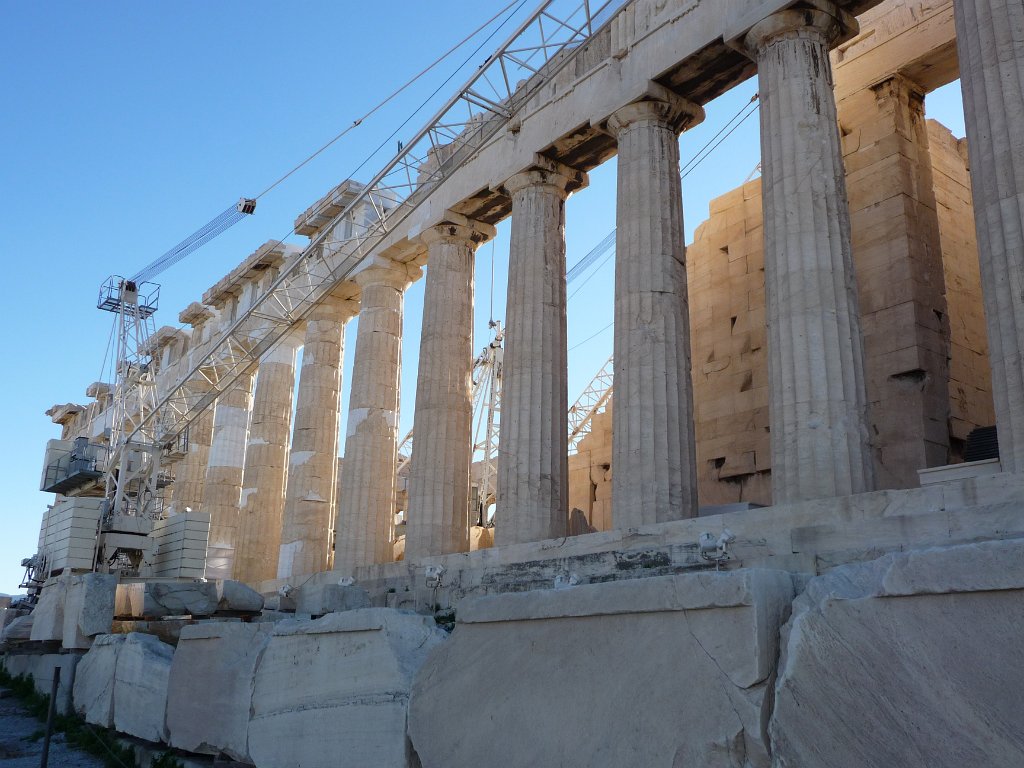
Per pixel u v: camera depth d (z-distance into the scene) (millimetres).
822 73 18203
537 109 24781
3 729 18531
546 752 8055
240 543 36062
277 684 12453
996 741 5691
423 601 22969
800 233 17000
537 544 20266
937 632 6113
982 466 15539
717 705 6914
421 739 9539
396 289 31906
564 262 24734
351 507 29078
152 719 15602
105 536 31500
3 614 30953
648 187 21000
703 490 26281
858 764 6195
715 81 21375
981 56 14727
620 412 19625
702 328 27844
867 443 15883
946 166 24922
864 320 22516
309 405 33562
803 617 6773
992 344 13742
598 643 7973
